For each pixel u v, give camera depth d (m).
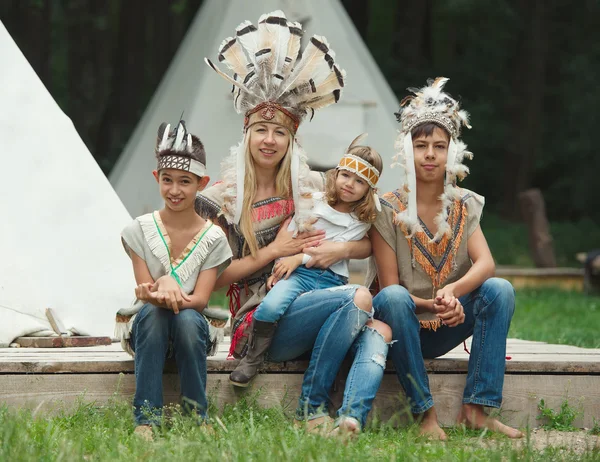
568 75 35.84
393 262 5.59
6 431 4.29
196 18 17.00
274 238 5.54
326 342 5.13
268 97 5.52
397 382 5.52
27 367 5.21
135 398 5.02
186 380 5.05
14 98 8.20
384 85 16.62
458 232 5.59
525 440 5.18
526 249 27.98
